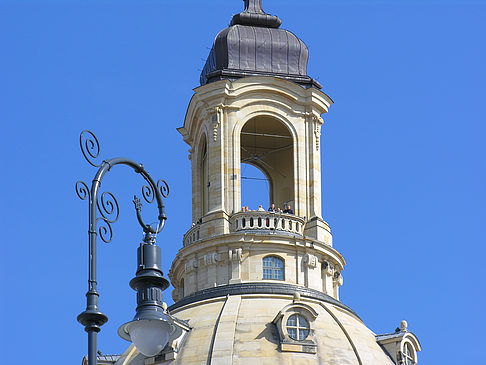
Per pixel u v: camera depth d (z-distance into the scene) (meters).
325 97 132.50
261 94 130.75
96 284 62.53
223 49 132.50
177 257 128.00
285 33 134.38
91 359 61.41
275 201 135.12
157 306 65.75
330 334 117.69
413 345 123.44
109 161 65.69
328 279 125.94
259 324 117.00
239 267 123.19
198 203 131.75
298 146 130.38
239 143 129.00
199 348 115.00
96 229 63.22
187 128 134.75
